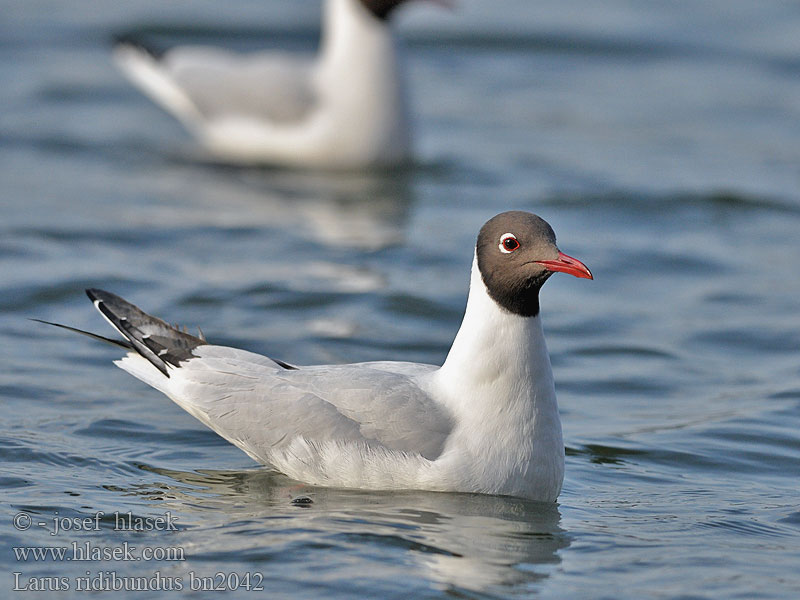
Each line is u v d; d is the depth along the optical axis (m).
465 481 9.84
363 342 13.69
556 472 10.01
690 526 9.55
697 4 31.72
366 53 20.58
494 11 30.66
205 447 11.06
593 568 8.67
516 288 9.73
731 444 11.44
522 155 21.80
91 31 28.31
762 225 18.61
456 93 25.66
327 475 10.06
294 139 20.94
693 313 15.21
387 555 8.73
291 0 30.84
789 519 9.76
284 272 15.82
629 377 13.25
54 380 12.41
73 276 15.24
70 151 21.27
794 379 13.22
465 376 9.94
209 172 20.58
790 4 31.97
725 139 23.08
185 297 14.75
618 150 22.25
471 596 8.15
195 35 28.02
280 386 10.29
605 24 29.95
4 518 9.16
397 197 19.48
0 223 17.16
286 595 8.09
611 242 17.72
